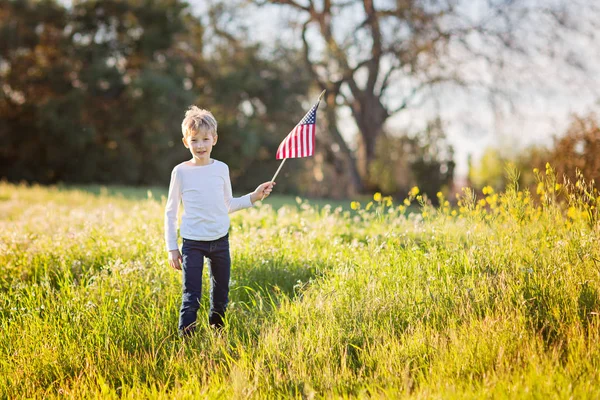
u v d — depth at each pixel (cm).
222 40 3603
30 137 2980
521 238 527
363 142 3631
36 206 1177
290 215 958
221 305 475
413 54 2961
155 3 3108
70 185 2714
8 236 727
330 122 3834
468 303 429
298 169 3766
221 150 3362
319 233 743
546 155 1176
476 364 361
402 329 426
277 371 377
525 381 328
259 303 527
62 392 386
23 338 446
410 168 2920
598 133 1088
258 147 3531
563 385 319
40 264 644
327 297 480
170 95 2995
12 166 3033
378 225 792
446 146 2834
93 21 3036
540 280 448
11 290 550
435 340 389
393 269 521
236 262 612
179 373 398
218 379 376
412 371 363
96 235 731
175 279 556
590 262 467
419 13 2883
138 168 3186
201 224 465
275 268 598
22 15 2916
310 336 420
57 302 516
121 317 474
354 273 522
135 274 559
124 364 408
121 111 3006
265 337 426
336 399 338
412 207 1438
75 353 427
